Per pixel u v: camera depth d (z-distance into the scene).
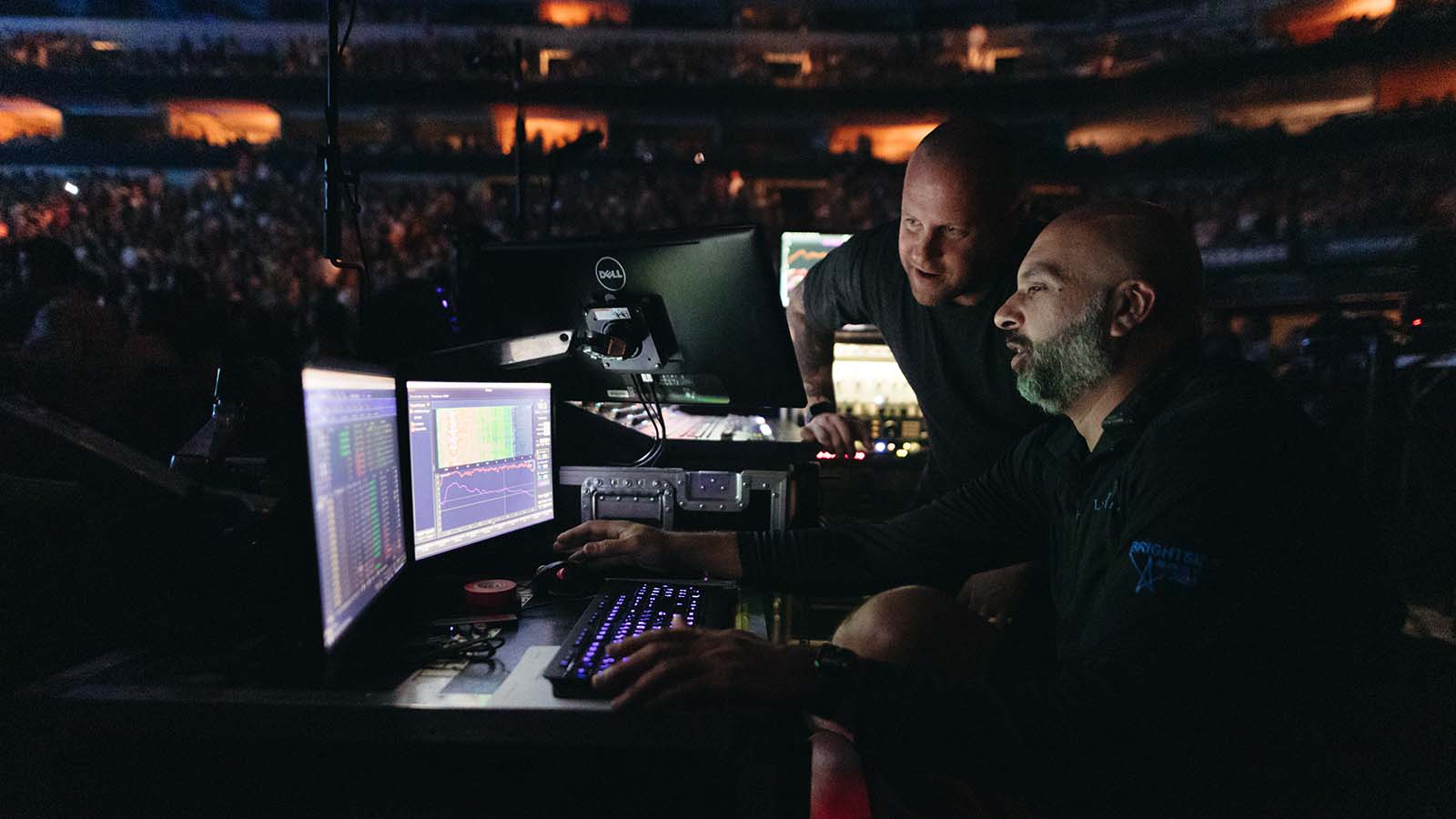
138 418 2.53
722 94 18.27
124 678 0.93
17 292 3.23
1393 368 3.88
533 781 0.93
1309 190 13.68
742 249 1.43
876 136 19.30
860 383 3.28
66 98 17.45
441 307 1.89
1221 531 0.88
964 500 1.38
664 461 1.65
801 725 1.03
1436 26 14.00
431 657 1.03
